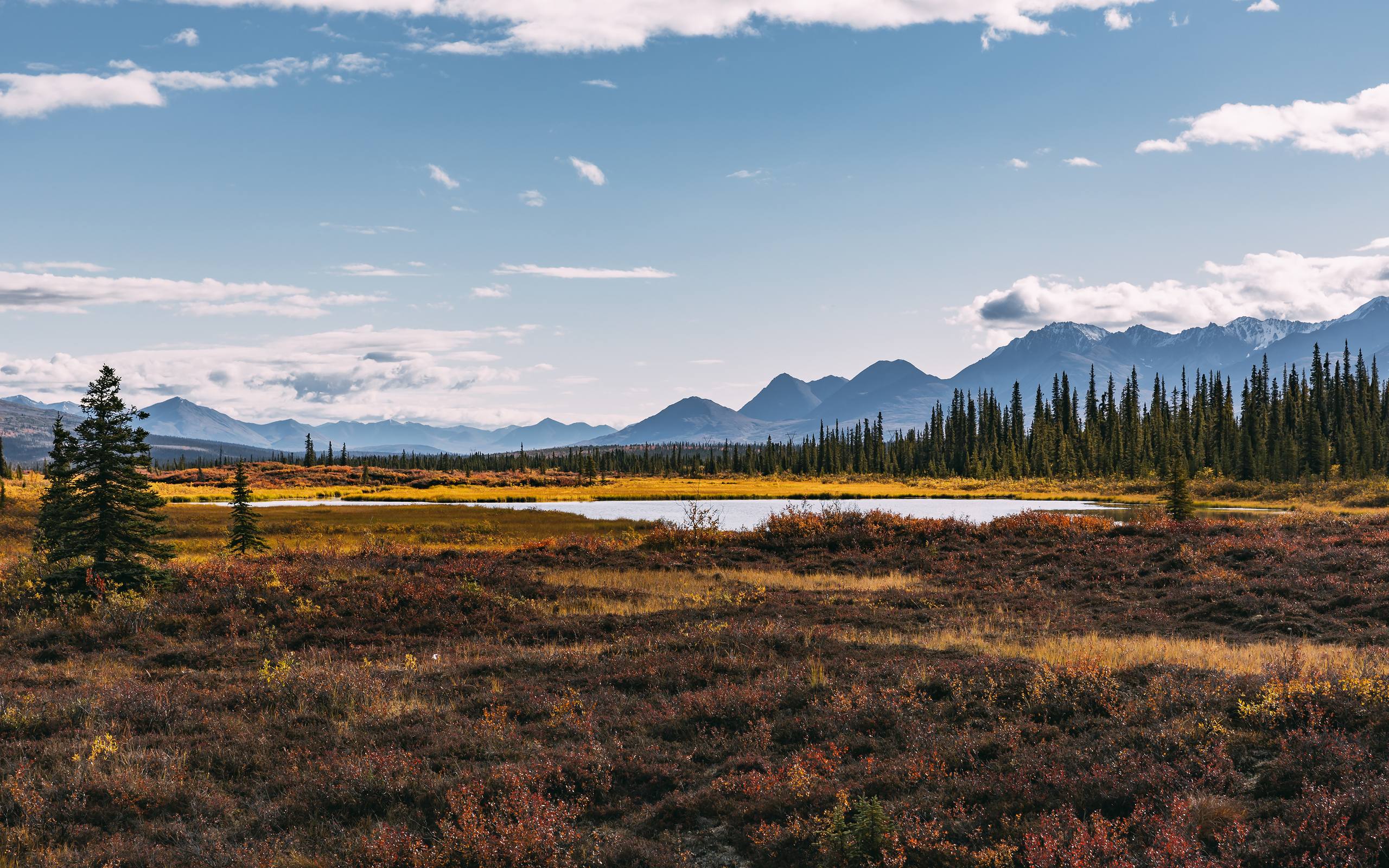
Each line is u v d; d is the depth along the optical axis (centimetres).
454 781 1048
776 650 1750
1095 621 2255
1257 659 1606
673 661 1630
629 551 3703
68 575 2298
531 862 867
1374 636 1906
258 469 18962
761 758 1124
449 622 2197
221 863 873
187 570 2645
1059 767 1002
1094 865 784
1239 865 773
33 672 1639
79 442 2372
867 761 1086
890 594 2698
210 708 1393
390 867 867
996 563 3200
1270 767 977
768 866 869
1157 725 1110
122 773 1062
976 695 1330
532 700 1411
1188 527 3544
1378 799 845
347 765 1104
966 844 870
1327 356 14725
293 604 2270
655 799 1057
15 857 868
